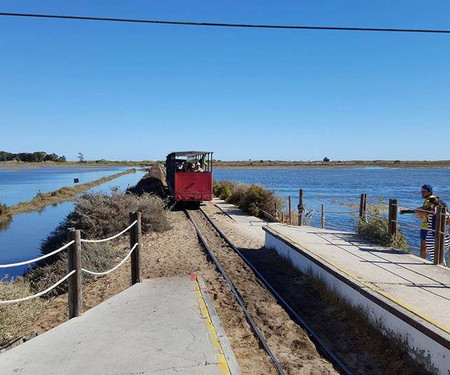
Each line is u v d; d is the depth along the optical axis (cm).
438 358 499
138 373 468
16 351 526
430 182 6956
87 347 538
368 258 872
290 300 821
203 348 536
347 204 3428
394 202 1016
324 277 834
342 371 543
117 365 488
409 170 14850
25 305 850
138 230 871
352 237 1134
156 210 1728
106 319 642
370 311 648
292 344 626
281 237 1138
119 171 12188
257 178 8756
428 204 952
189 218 2109
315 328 686
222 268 1066
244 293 859
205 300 738
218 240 1498
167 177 3384
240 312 745
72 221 1620
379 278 719
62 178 8338
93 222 1559
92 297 934
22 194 4862
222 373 471
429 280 707
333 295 774
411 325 539
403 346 563
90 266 1129
